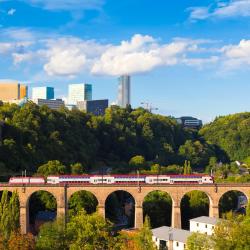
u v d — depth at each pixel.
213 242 142.50
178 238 179.75
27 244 133.38
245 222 151.62
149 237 137.50
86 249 132.88
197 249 135.38
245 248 123.38
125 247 139.50
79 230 138.75
